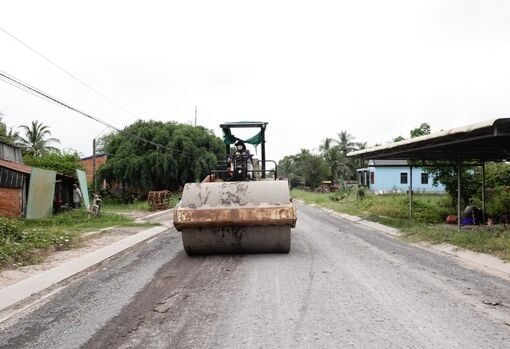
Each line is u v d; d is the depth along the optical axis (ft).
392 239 40.55
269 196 29.86
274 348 13.79
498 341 14.28
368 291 20.71
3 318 18.10
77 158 121.49
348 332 15.15
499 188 62.49
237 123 36.96
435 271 25.43
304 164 207.82
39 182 66.64
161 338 14.97
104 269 28.32
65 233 43.39
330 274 24.54
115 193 135.54
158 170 127.95
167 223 63.16
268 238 30.30
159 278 24.58
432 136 37.60
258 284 22.29
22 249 32.81
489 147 45.83
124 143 136.98
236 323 16.29
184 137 134.00
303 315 17.07
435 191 154.81
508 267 25.98
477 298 19.48
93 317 17.66
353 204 87.86
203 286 22.25
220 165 37.50
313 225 54.90
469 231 39.22
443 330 15.30
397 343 14.10
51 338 15.38
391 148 48.39
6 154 79.30
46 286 23.50
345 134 214.48
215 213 29.22
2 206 60.59
